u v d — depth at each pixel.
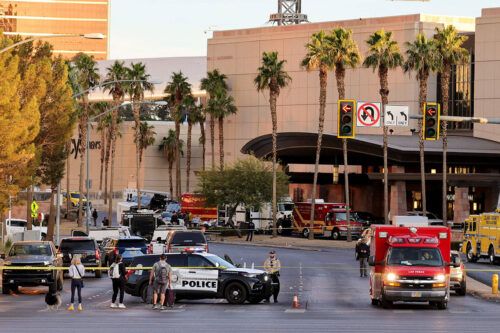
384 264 54.59
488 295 63.53
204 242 76.69
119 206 187.75
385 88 139.50
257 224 161.00
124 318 47.81
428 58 137.88
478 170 170.00
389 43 138.88
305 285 72.94
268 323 45.16
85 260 79.00
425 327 43.16
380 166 186.25
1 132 77.38
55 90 95.94
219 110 197.50
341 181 191.50
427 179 156.75
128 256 81.38
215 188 159.00
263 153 181.50
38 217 140.88
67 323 44.75
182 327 42.91
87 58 179.38
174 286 57.69
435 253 54.81
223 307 55.62
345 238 141.88
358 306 56.34
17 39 95.62
